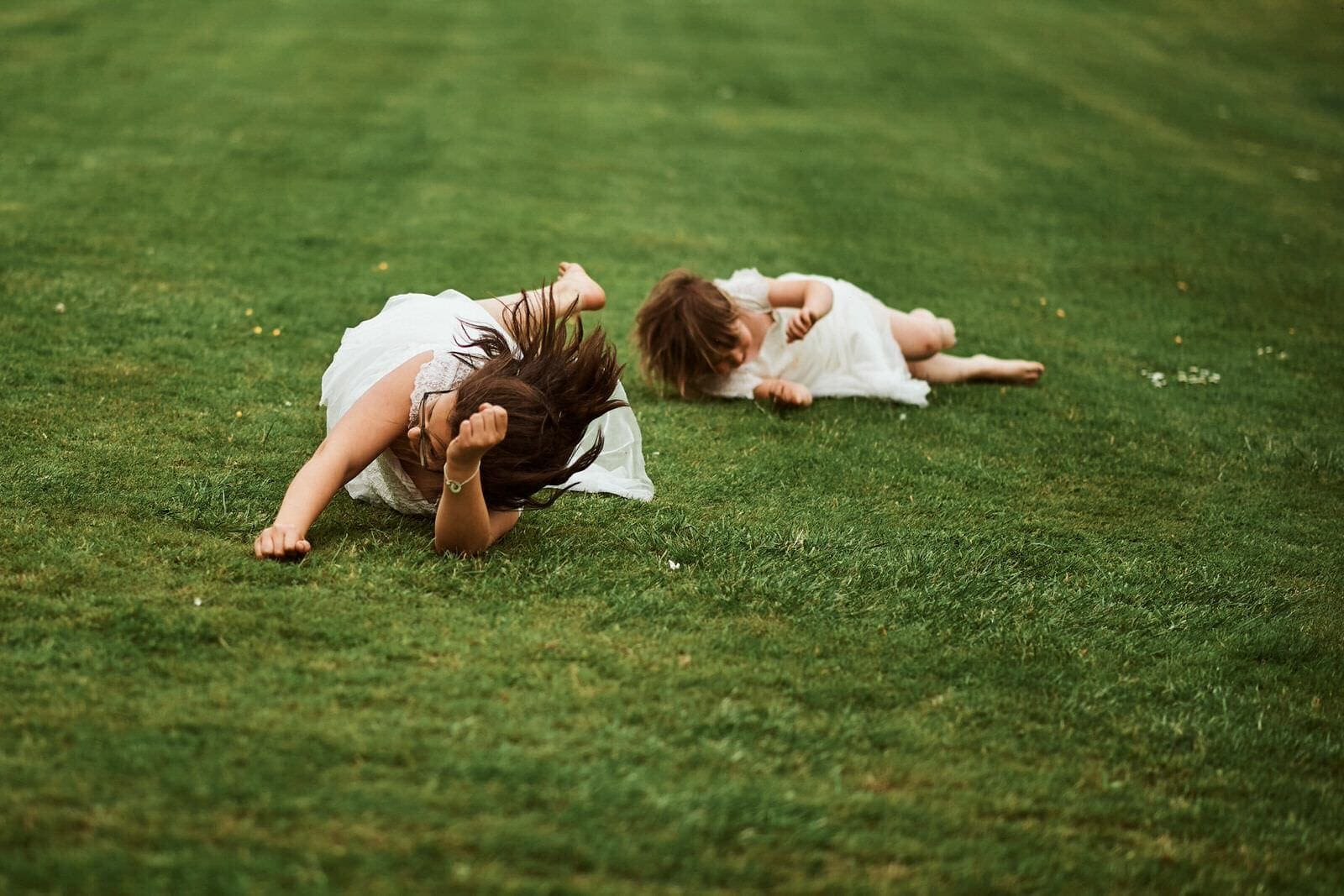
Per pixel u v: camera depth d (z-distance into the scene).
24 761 2.06
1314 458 4.22
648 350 4.47
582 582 2.90
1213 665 2.79
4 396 3.80
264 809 1.98
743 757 2.25
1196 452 4.24
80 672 2.34
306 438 3.73
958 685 2.60
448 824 1.98
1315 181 9.33
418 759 2.15
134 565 2.77
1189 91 12.55
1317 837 2.18
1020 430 4.36
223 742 2.15
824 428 4.24
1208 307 6.18
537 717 2.31
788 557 3.16
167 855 1.86
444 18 13.28
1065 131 10.41
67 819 1.93
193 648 2.45
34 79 9.38
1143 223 7.79
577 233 6.64
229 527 3.02
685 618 2.78
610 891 1.87
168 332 4.58
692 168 8.35
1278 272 6.88
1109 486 3.90
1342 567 3.39
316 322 4.87
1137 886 2.01
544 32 12.95
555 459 3.04
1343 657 2.88
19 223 5.87
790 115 10.20
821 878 1.95
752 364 4.58
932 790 2.22
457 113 9.37
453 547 2.95
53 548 2.81
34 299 4.78
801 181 8.23
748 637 2.71
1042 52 13.79
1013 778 2.28
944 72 12.34
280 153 7.81
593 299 3.78
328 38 11.90
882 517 3.51
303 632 2.54
